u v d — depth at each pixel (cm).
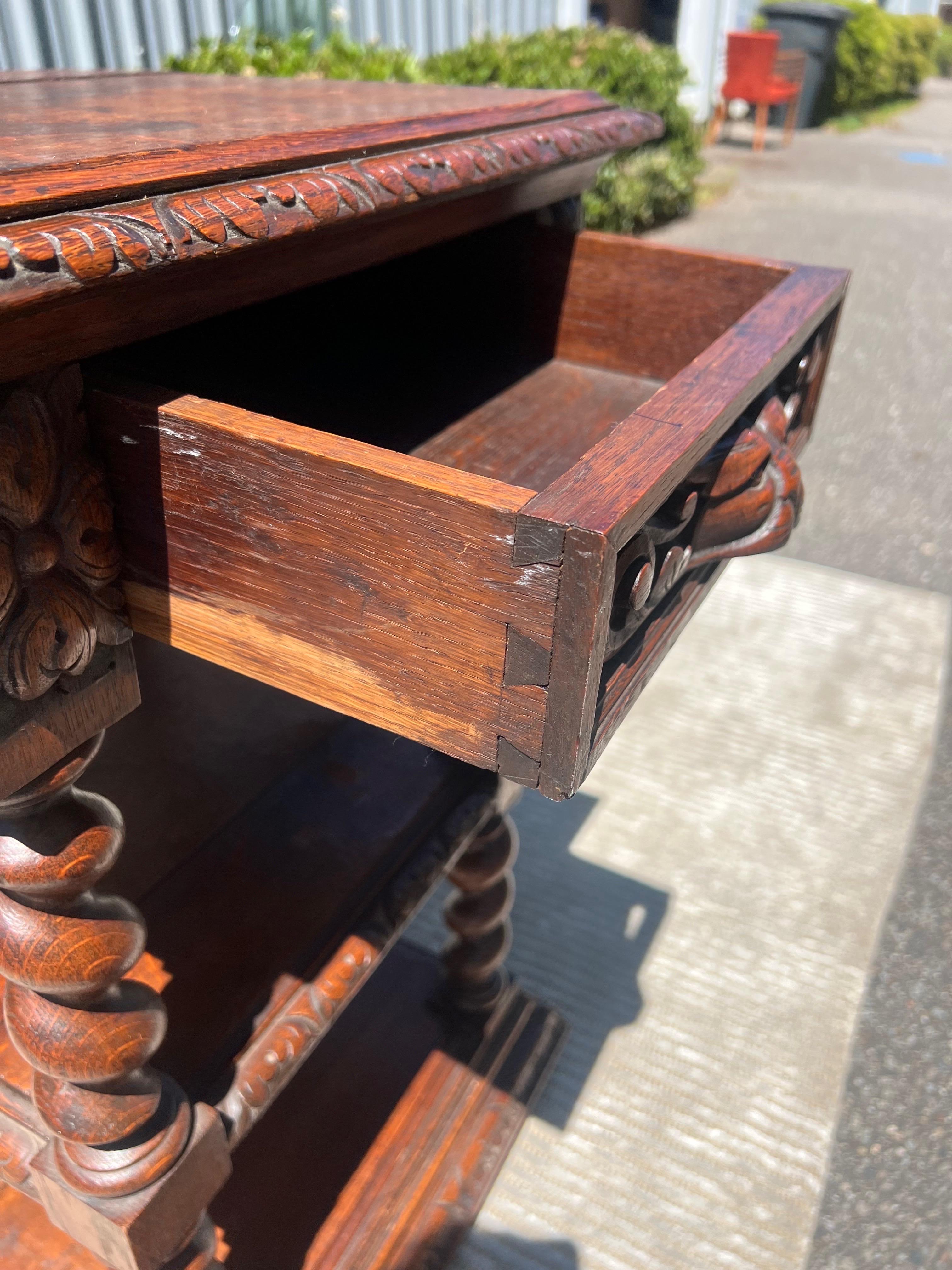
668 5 823
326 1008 89
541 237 102
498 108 88
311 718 120
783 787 187
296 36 326
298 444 49
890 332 400
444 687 52
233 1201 114
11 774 57
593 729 51
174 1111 77
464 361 107
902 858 173
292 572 53
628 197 452
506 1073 133
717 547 70
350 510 49
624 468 49
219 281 59
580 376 104
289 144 64
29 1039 69
